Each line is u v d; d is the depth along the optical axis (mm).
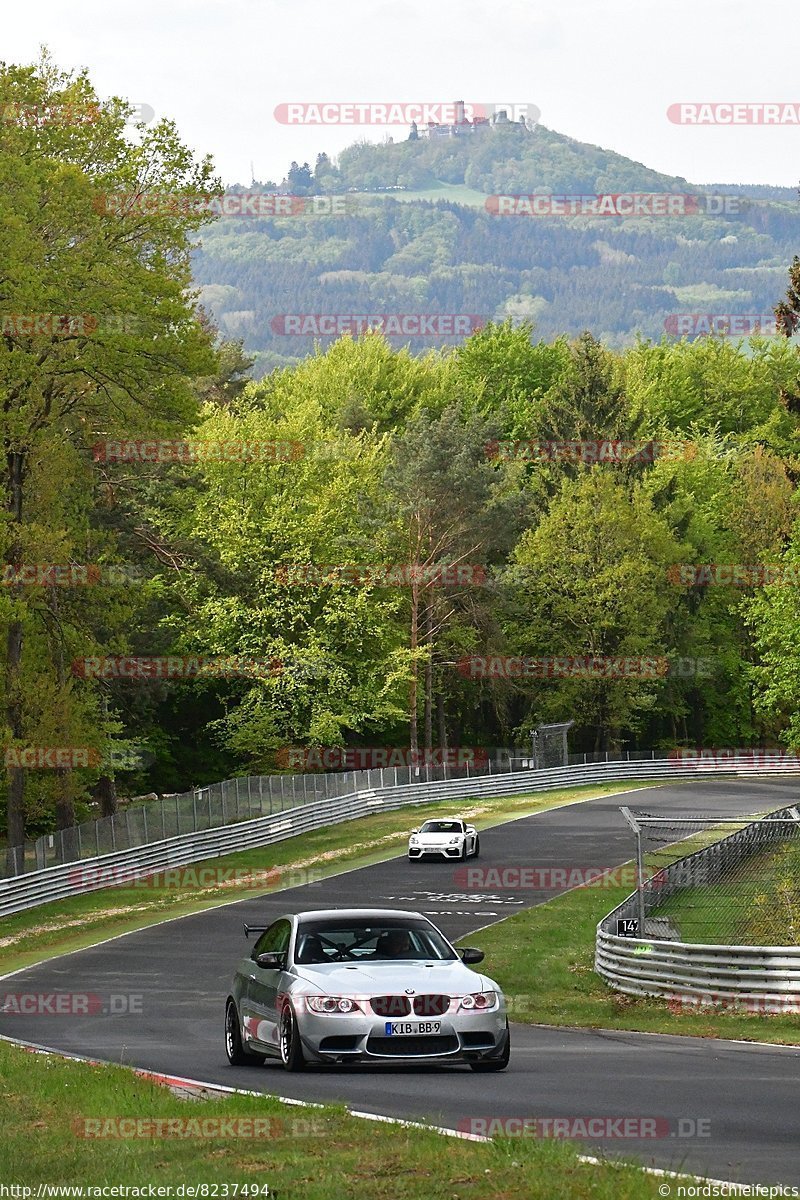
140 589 79250
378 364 173000
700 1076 22500
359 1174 14625
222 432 123812
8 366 65188
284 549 115812
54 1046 30094
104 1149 16703
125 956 52281
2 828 101438
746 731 163500
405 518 128875
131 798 119938
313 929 24531
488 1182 13930
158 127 71625
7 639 73375
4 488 71250
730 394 194250
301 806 94375
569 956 49031
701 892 50281
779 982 35094
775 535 159125
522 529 147875
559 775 124750
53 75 72125
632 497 150750
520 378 188125
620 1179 13695
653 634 141875
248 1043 24906
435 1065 23781
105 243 69875
